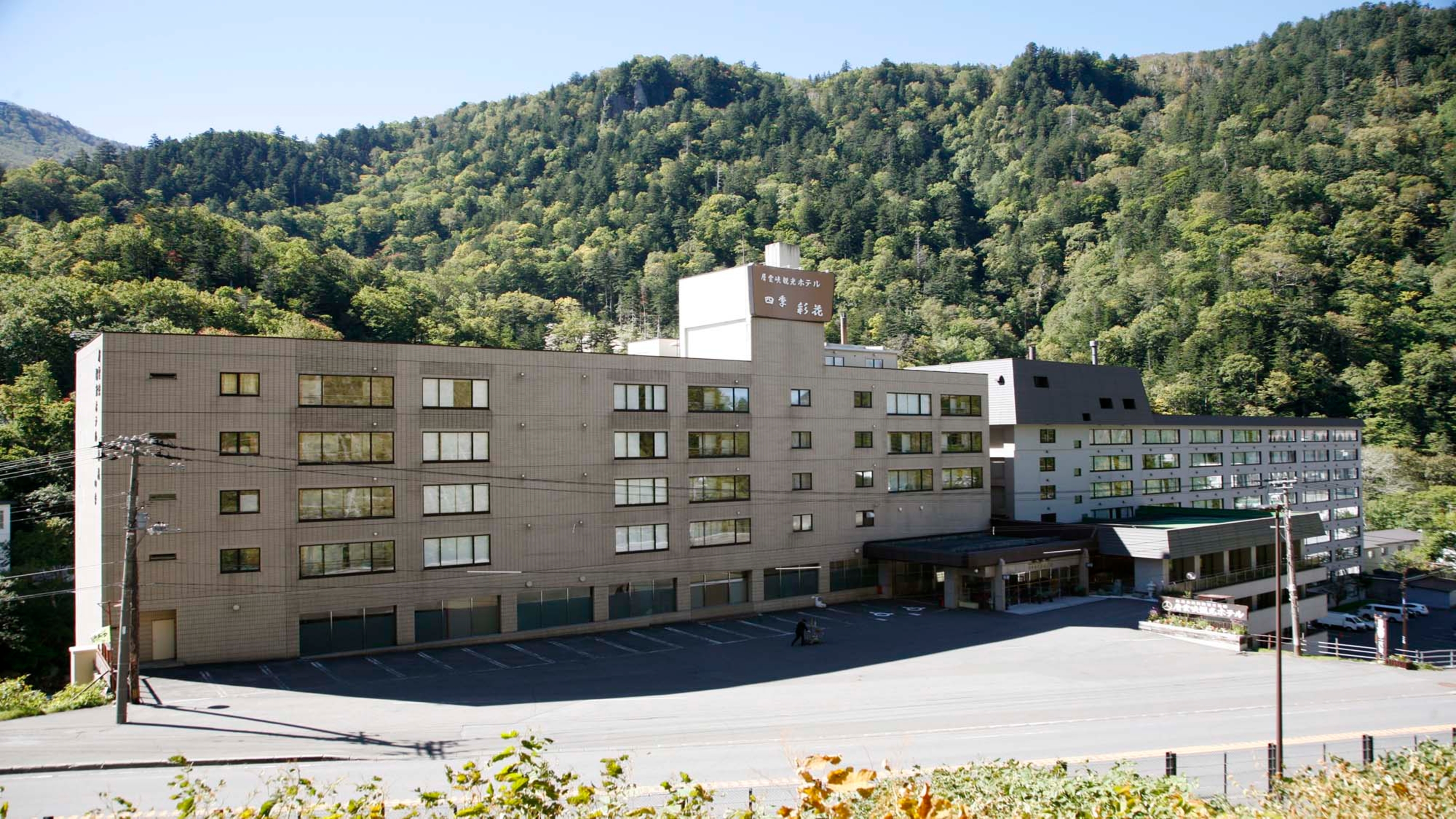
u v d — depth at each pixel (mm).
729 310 57562
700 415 53531
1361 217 161125
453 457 45250
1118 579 64875
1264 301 136875
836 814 9531
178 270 140500
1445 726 32562
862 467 61062
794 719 32406
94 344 40781
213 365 39562
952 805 12742
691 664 41719
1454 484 116250
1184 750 28906
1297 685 39094
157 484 38312
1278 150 190875
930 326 163250
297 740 28797
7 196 158500
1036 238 194500
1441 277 144125
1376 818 15711
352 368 42688
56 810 21734
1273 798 18984
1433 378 125375
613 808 10930
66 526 70500
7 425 78500
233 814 11336
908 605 58125
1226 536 65812
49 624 55375
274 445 40719
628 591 50531
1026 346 165250
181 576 38688
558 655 43375
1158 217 176750
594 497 49406
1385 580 98812
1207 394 130875
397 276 176625
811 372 58844
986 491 68500
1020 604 57656
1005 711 33875
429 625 44406
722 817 18938
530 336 172375
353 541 42500
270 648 40469
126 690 30656
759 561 55625
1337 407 130000
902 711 33781
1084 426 76938
